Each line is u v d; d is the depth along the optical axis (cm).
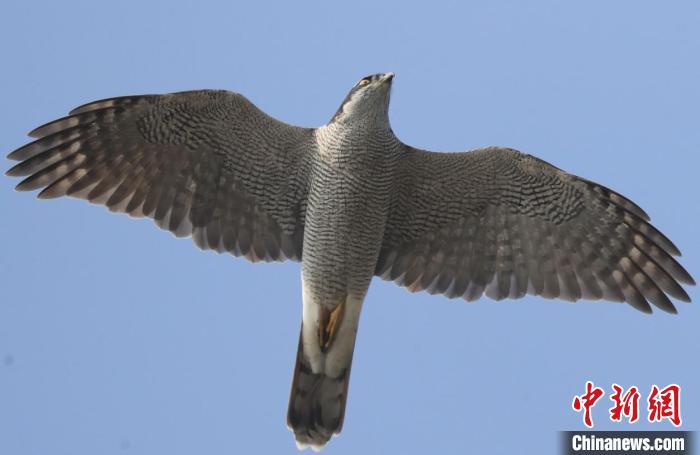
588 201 1403
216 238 1388
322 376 1354
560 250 1434
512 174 1397
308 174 1354
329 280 1347
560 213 1414
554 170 1384
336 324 1349
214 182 1374
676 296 1416
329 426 1342
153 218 1370
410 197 1404
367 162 1324
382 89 1317
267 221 1389
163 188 1369
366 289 1354
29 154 1342
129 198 1363
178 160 1363
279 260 1393
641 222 1406
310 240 1344
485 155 1379
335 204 1331
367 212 1337
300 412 1349
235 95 1319
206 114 1337
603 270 1433
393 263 1440
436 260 1443
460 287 1446
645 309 1427
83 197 1351
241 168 1368
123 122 1339
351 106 1324
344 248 1340
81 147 1347
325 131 1331
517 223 1427
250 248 1395
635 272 1428
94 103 1327
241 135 1349
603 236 1423
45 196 1342
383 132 1331
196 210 1380
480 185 1405
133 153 1355
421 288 1446
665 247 1410
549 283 1438
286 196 1373
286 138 1341
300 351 1355
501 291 1441
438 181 1394
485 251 1441
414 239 1433
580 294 1435
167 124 1342
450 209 1419
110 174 1356
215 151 1361
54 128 1338
